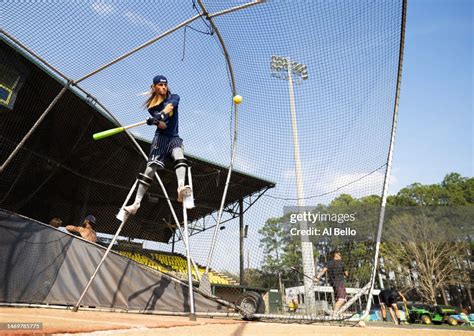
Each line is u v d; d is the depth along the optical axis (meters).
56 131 11.77
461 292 33.78
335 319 4.18
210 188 11.90
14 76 9.04
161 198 15.44
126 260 4.79
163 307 4.62
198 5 5.46
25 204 14.66
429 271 27.53
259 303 4.41
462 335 3.93
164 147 3.51
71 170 13.45
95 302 4.41
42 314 2.79
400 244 28.34
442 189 35.84
